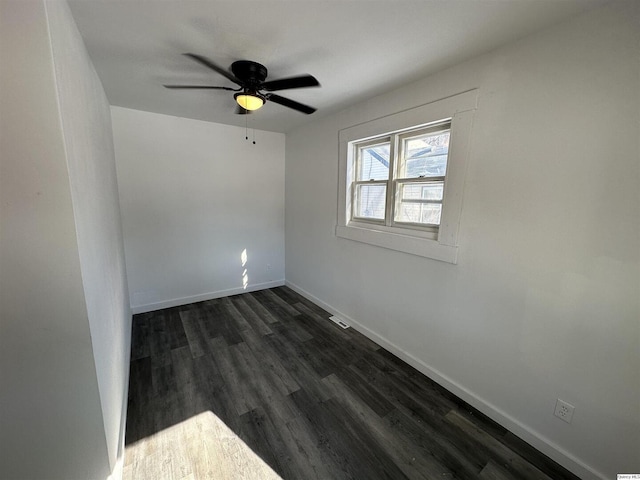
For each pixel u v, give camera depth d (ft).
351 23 4.54
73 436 3.47
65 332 3.22
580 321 4.50
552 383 4.91
